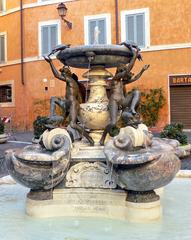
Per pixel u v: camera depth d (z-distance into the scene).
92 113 5.71
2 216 5.05
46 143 5.12
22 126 28.84
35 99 28.23
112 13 25.89
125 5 25.55
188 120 24.08
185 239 4.06
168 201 5.75
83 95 5.95
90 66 6.02
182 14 24.19
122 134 4.85
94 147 5.28
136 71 25.12
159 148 5.04
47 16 27.89
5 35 30.34
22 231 4.41
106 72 5.99
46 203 4.94
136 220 4.66
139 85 25.00
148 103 24.56
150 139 5.12
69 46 5.68
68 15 27.00
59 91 27.28
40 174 4.77
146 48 24.91
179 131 12.59
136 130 4.86
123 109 5.48
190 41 23.97
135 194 4.73
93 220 4.79
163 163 4.49
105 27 26.08
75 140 5.77
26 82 28.69
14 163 4.79
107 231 4.37
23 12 28.83
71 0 26.88
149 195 4.74
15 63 29.42
